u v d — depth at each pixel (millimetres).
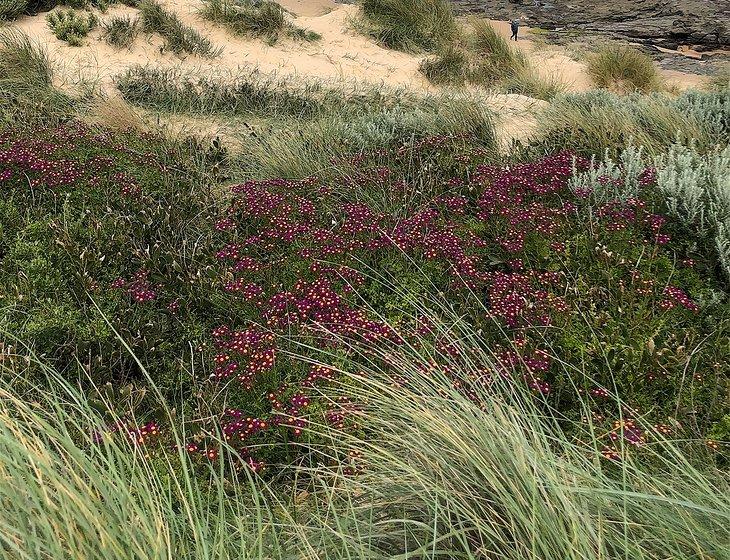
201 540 1907
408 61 11664
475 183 5414
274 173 6180
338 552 2109
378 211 5199
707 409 3082
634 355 3342
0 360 3174
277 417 3002
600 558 1772
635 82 11531
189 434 3055
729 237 4215
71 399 3164
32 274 3945
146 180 5488
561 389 3266
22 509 1630
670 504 2074
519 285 3992
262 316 3828
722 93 7691
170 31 10453
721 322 3543
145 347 3562
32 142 5602
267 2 12328
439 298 4008
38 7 10641
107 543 1656
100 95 8023
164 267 4316
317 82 9609
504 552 1997
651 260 4172
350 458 2643
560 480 2105
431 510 2182
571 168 5520
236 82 9211
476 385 2889
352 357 3484
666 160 5852
